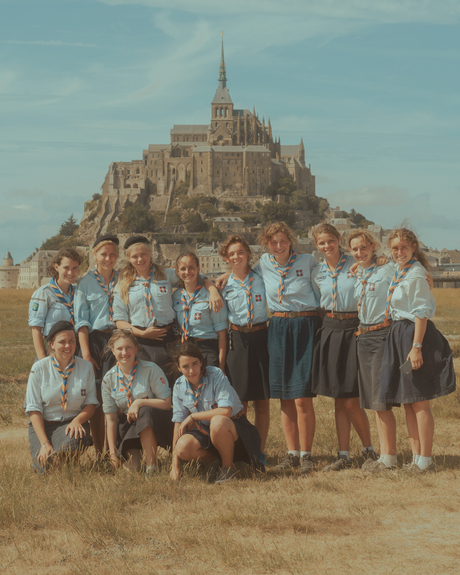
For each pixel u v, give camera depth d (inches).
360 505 274.2
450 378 331.3
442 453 374.3
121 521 258.2
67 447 341.1
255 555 217.6
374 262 358.3
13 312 2135.8
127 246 375.2
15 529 255.0
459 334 1213.7
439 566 203.5
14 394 631.8
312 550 221.8
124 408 360.5
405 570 201.6
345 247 362.9
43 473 336.5
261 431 389.7
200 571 208.5
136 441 353.7
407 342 336.2
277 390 367.2
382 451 349.7
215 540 231.3
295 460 370.6
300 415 362.0
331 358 358.0
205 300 376.5
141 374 358.3
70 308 379.2
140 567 213.3
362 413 367.9
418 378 332.8
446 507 265.3
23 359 905.5
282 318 367.6
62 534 249.4
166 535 244.1
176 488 307.6
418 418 335.0
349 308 358.0
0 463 354.0
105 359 380.5
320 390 358.0
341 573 201.5
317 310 371.9
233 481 326.0
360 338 351.6
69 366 355.9
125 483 308.8
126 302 376.5
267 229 373.1
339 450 364.8
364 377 350.0
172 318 380.8
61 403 354.6
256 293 373.4
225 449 336.8
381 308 345.7
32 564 219.9
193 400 344.5
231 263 376.2
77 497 288.5
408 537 232.4
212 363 375.9
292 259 372.2
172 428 356.5
